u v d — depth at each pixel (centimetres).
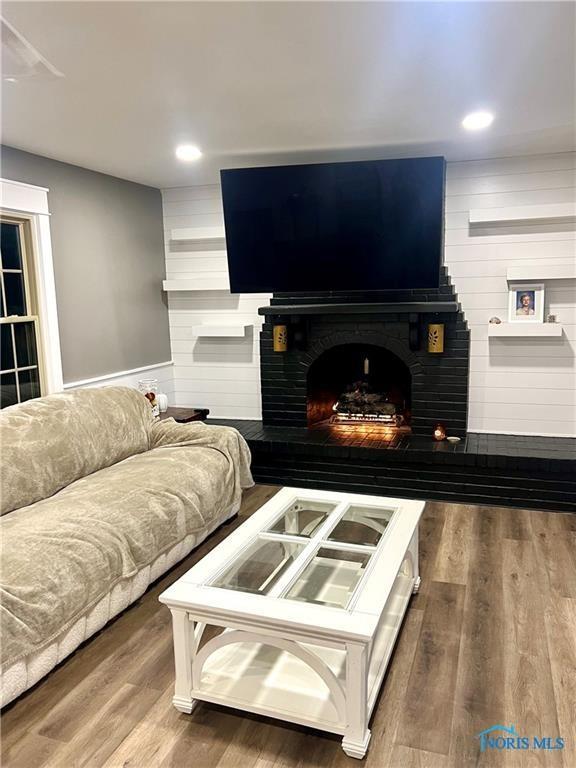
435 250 381
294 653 182
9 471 265
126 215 451
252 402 504
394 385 474
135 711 201
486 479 380
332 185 384
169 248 501
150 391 440
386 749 181
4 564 209
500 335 415
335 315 438
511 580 283
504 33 205
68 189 390
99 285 424
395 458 394
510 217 406
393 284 398
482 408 441
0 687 192
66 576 220
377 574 206
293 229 402
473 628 244
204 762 179
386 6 183
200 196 483
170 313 514
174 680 217
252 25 195
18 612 198
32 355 376
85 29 195
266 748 184
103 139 332
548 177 402
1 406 357
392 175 373
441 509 377
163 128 313
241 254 420
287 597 192
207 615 190
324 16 189
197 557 316
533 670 216
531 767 173
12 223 357
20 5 177
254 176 394
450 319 414
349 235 394
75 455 303
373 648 215
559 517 360
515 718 193
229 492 348
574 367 417
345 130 327
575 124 323
